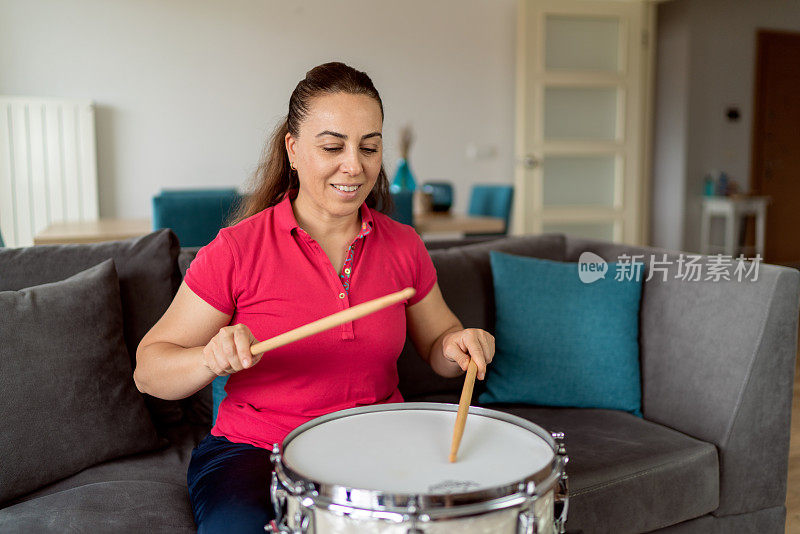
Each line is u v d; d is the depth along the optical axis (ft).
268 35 15.99
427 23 17.26
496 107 18.11
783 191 24.40
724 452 5.37
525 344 6.05
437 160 17.78
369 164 4.24
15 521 3.91
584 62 17.31
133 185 15.42
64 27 14.61
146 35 15.15
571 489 4.66
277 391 4.25
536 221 17.20
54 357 4.54
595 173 17.83
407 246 4.75
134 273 5.45
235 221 4.99
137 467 4.76
